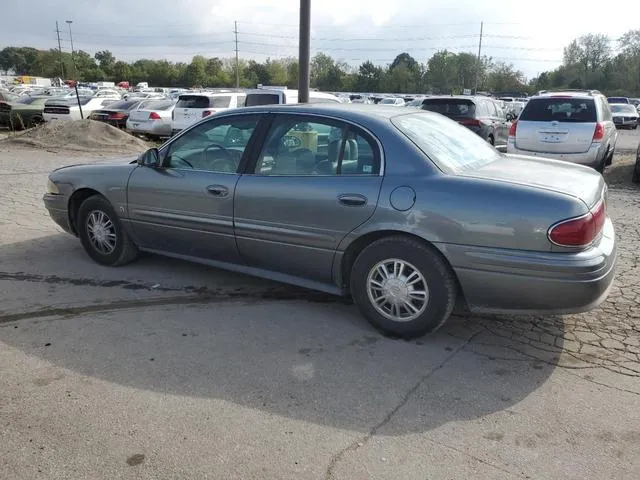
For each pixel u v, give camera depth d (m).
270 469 2.62
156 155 4.93
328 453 2.74
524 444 2.83
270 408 3.12
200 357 3.70
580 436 2.89
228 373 3.49
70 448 2.75
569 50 95.06
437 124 4.48
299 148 4.21
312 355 3.74
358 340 3.97
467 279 3.62
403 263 3.81
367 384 3.38
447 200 3.60
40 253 5.92
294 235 4.18
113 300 4.67
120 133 17.61
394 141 3.87
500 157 4.61
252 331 4.10
